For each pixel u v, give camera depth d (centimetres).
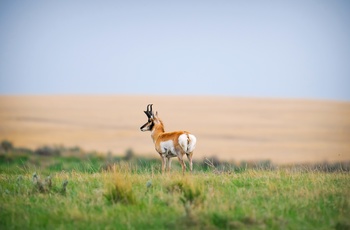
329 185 5481
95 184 5712
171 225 3984
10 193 5219
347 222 4059
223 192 5025
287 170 6588
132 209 4475
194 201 4591
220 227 3994
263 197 4884
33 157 13612
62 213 4378
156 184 5538
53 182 5772
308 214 4338
